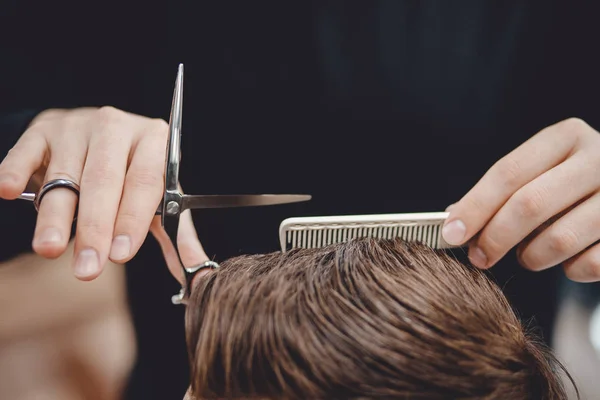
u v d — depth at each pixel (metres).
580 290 1.04
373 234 0.58
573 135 0.67
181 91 0.47
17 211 0.89
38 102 1.04
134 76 1.09
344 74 1.13
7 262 0.87
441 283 0.44
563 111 1.18
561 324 1.00
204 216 1.03
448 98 1.16
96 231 0.48
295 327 0.40
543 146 0.65
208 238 1.04
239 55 1.11
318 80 1.13
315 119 1.15
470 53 1.14
